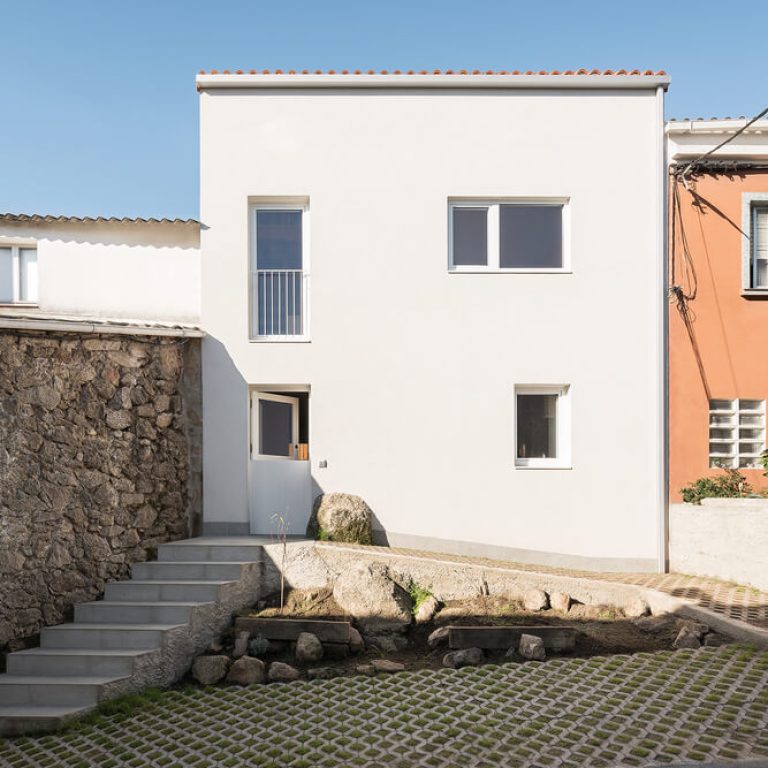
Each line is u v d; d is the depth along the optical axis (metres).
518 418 8.80
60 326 6.49
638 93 8.76
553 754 4.11
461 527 8.44
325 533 7.98
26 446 6.22
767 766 3.86
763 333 8.78
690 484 8.62
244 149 8.59
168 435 7.84
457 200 8.76
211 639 6.45
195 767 4.20
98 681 5.39
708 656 5.68
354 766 4.09
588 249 8.68
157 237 9.21
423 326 8.56
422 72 8.65
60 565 6.39
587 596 7.25
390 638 6.51
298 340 8.54
